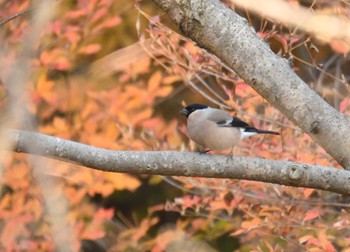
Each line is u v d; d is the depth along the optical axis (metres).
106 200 17.91
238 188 11.19
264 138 11.41
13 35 11.16
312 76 12.42
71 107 13.02
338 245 11.95
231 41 7.98
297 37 10.89
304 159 10.59
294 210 11.02
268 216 10.96
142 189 18.09
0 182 4.86
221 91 14.33
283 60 8.04
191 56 11.20
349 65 13.72
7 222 11.89
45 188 4.44
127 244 13.02
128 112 12.41
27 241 11.83
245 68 8.01
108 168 7.75
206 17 7.99
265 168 7.77
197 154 7.86
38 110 12.85
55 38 13.26
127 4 13.93
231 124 10.18
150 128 12.32
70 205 11.96
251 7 9.40
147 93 12.21
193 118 10.25
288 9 9.59
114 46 15.04
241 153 11.39
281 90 7.91
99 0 12.70
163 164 7.80
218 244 16.78
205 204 12.85
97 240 15.57
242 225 10.88
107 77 14.27
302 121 7.91
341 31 9.95
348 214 10.70
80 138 12.09
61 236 4.43
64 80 13.97
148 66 13.16
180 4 8.02
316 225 10.74
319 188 7.76
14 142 7.02
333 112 7.90
